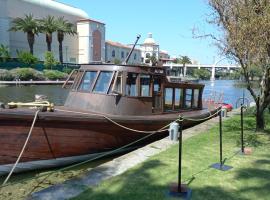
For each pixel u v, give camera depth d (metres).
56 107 11.57
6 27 78.69
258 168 8.55
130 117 11.02
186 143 11.05
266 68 11.59
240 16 10.46
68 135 9.70
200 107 16.17
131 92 11.53
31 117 8.82
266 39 9.97
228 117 17.25
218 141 11.39
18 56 73.31
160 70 12.58
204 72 99.31
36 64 73.69
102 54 106.44
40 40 88.75
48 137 9.35
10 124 8.67
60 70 78.06
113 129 10.66
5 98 38.88
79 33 101.69
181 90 14.25
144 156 9.54
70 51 99.44
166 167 8.46
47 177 9.14
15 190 8.11
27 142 9.02
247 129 13.59
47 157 9.55
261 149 10.43
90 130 10.10
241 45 10.39
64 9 100.25
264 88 12.55
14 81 60.03
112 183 7.35
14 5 84.12
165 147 10.56
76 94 12.02
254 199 6.72
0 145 8.73
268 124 14.75
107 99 11.15
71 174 9.48
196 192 7.00
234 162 9.02
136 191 6.95
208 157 9.40
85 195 6.73
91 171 8.20
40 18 92.31
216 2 11.28
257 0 10.32
